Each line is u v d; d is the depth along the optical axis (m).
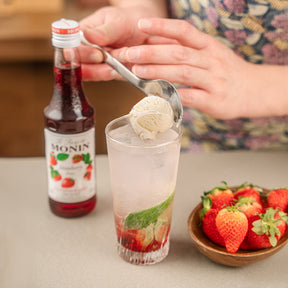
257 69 0.90
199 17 0.96
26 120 1.84
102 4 1.96
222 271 0.67
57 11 1.92
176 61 0.80
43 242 0.71
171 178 0.65
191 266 0.68
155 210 0.66
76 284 0.65
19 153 1.72
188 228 0.68
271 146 1.03
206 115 1.00
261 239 0.65
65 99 0.71
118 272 0.67
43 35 1.89
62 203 0.75
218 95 0.85
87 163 0.74
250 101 0.88
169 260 0.69
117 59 0.79
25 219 0.75
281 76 0.90
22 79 2.00
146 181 0.64
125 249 0.68
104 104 1.88
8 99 1.91
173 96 0.71
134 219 0.66
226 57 0.86
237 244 0.65
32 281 0.66
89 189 0.75
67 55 0.70
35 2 1.91
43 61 2.03
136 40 0.87
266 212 0.66
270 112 0.90
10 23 1.90
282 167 0.86
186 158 0.88
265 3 0.89
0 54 1.91
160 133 0.67
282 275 0.67
